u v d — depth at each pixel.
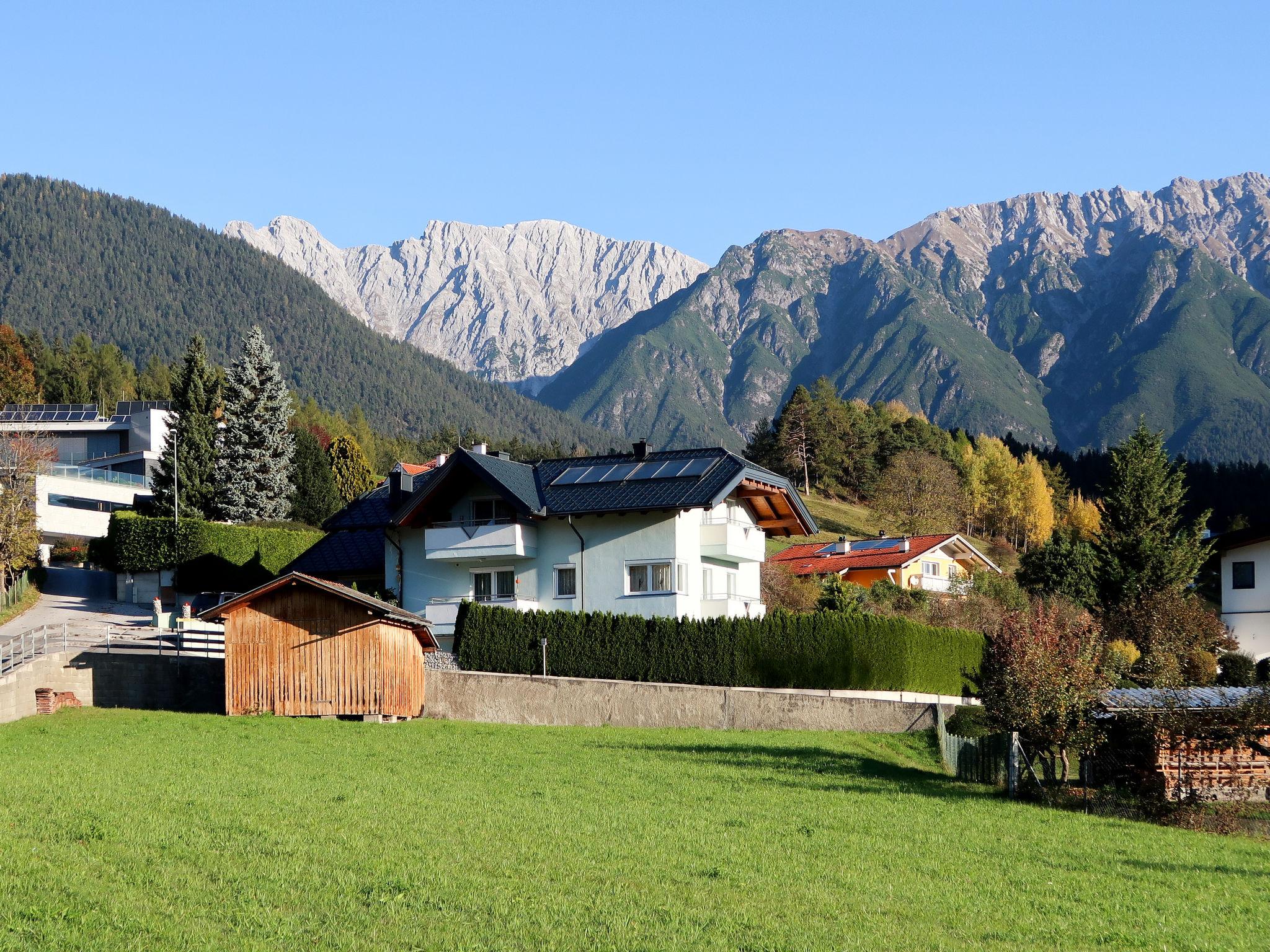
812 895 19.03
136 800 23.86
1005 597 82.69
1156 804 30.38
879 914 18.27
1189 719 31.80
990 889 20.48
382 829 21.91
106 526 92.75
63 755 30.92
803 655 49.47
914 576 88.44
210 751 32.28
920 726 44.19
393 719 39.53
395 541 57.28
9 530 66.56
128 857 18.89
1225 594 68.25
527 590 54.75
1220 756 33.59
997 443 180.75
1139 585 68.06
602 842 21.94
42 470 78.25
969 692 58.41
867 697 50.12
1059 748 32.41
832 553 95.38
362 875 18.47
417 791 26.61
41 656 39.66
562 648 47.41
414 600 56.62
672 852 21.45
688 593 53.50
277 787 26.33
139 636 49.34
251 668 40.28
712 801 27.56
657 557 52.94
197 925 15.66
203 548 70.00
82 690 40.31
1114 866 23.33
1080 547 86.44
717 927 16.81
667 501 52.47
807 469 149.12
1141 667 57.16
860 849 23.02
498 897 17.58
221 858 19.05
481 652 46.91
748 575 59.75
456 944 15.42
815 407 150.12
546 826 23.12
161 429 113.62
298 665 40.06
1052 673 31.55
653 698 43.31
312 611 40.22
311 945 15.16
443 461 62.38
